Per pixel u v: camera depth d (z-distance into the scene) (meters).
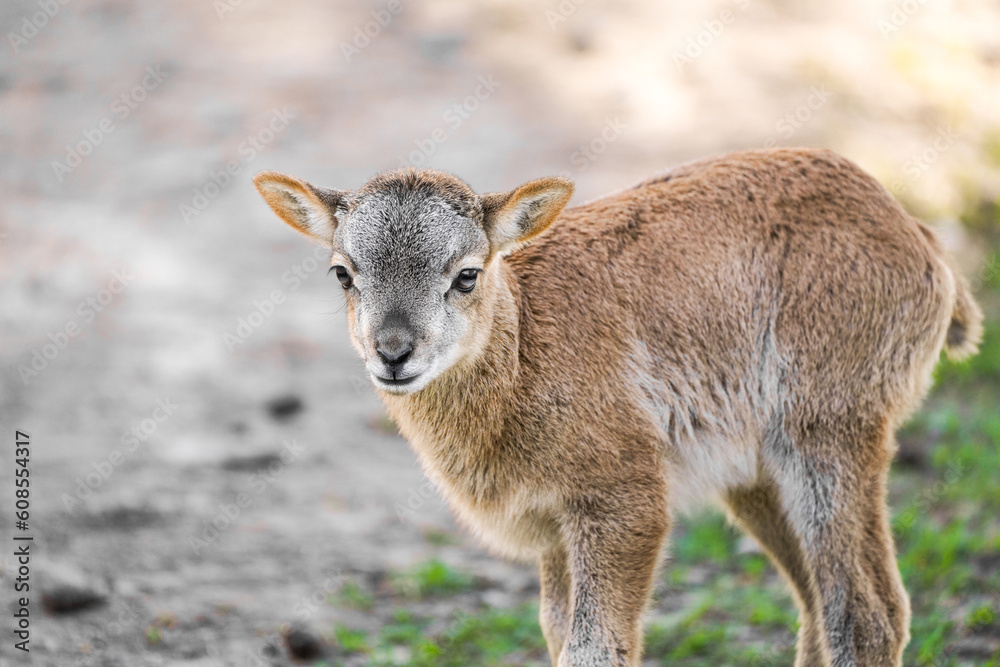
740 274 12.34
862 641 11.64
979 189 26.36
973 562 14.98
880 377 12.17
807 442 12.12
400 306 11.14
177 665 13.71
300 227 12.23
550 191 11.48
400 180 11.66
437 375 11.35
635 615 11.82
